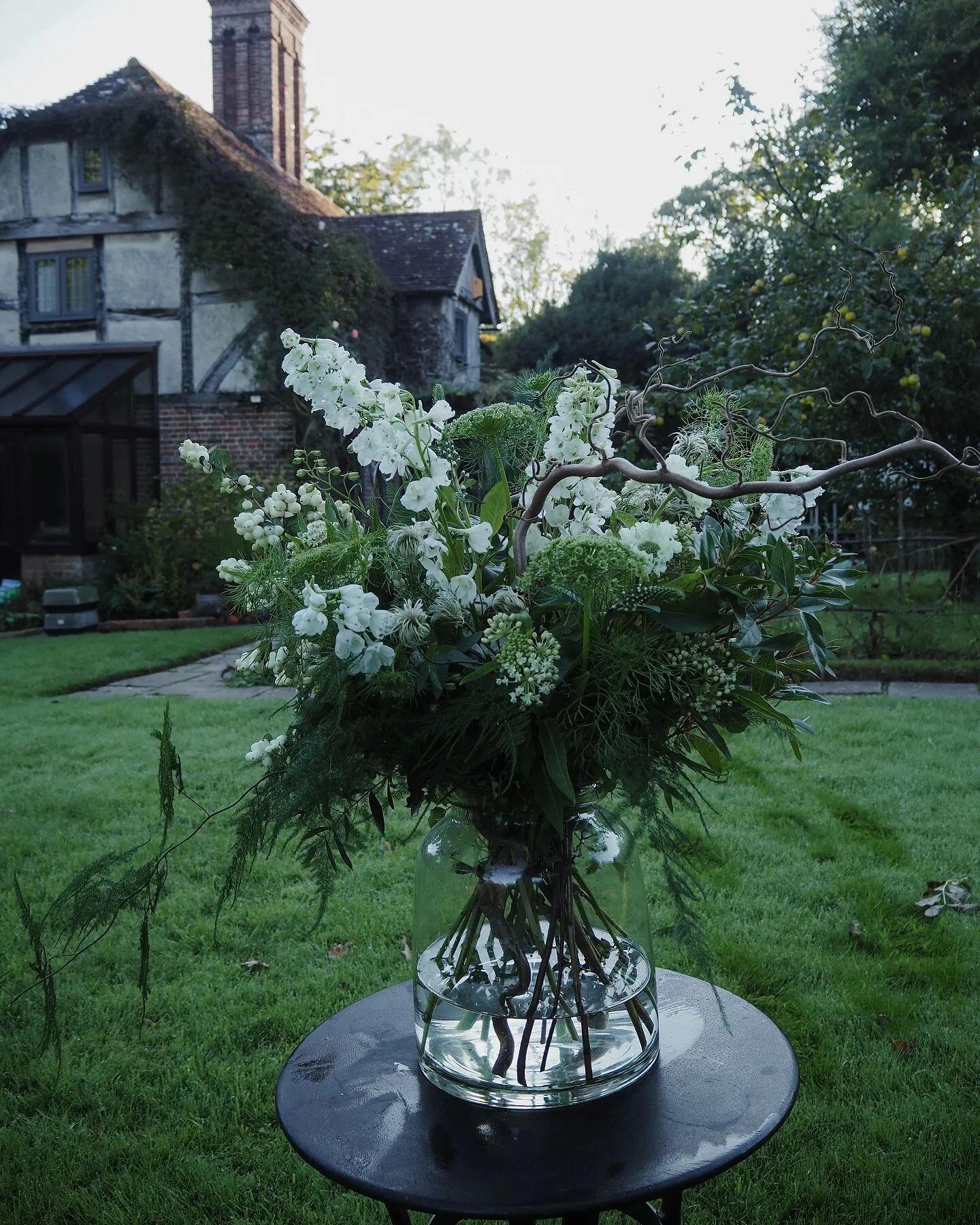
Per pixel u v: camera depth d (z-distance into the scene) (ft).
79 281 45.91
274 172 54.19
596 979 4.39
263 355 43.57
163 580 39.47
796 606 4.05
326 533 4.42
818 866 12.51
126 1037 9.57
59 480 41.14
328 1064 5.03
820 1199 7.39
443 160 101.65
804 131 27.48
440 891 4.51
